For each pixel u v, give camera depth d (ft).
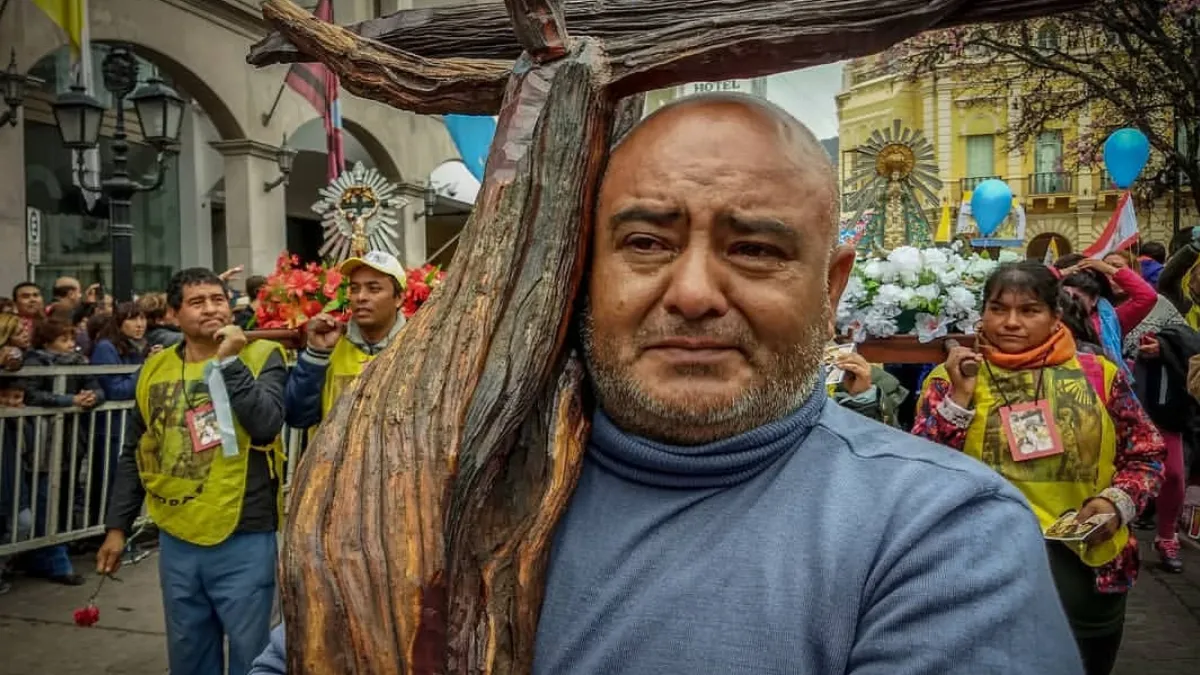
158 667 12.56
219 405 9.68
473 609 3.32
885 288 10.87
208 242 44.45
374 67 4.18
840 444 3.64
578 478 3.73
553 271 3.56
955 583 3.10
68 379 16.47
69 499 15.74
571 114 3.68
